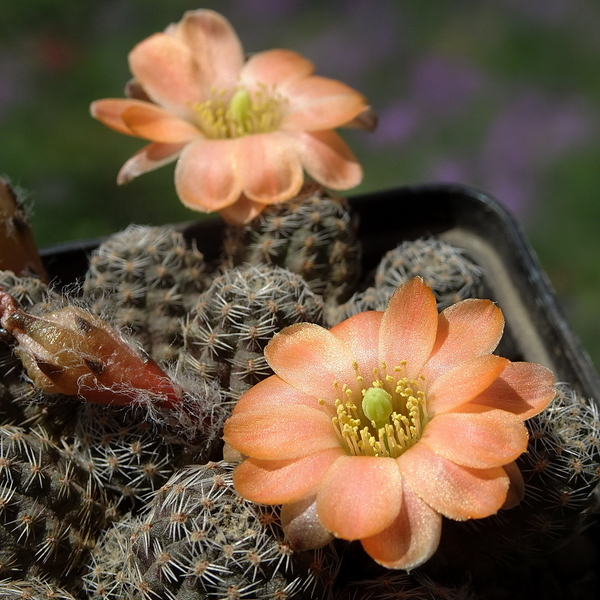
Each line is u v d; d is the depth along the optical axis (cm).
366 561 30
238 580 28
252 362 30
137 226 33
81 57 71
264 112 33
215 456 30
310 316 30
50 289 31
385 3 78
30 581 29
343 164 33
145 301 31
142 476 30
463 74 72
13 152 62
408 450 28
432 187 35
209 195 32
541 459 29
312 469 28
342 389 29
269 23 78
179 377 30
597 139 67
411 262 32
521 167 66
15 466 29
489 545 30
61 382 29
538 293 33
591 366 32
